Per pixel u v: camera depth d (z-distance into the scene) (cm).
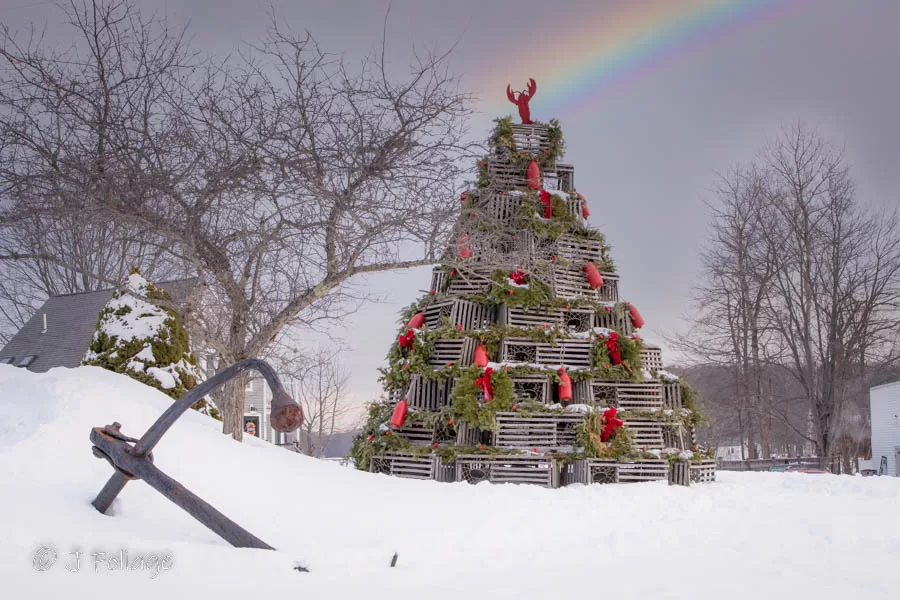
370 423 1639
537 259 1320
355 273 1137
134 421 754
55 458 597
